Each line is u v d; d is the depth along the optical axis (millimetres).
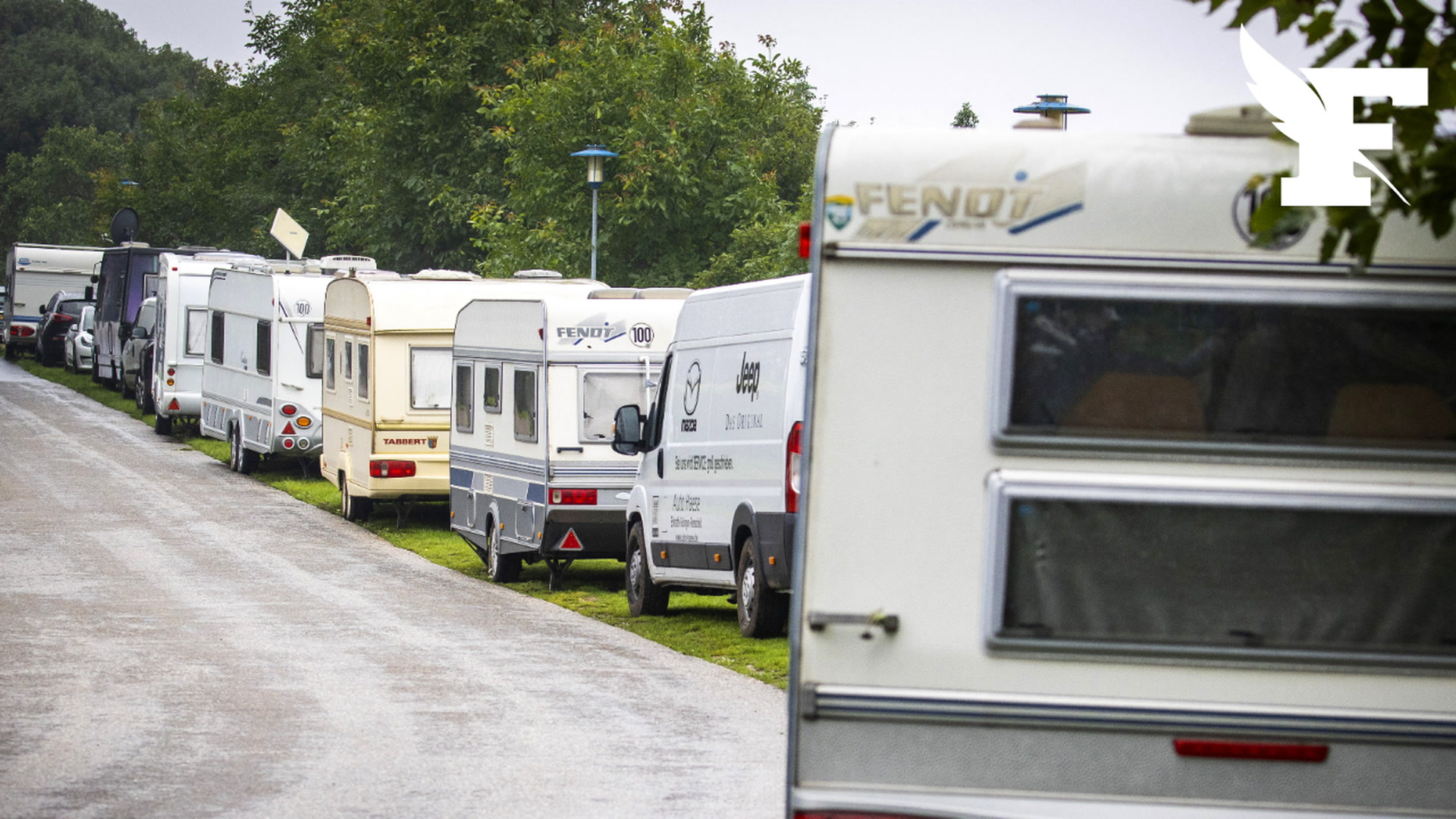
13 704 16844
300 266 45469
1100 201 7754
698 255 47438
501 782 13734
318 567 29922
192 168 100062
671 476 23875
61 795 13016
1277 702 7781
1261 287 7750
